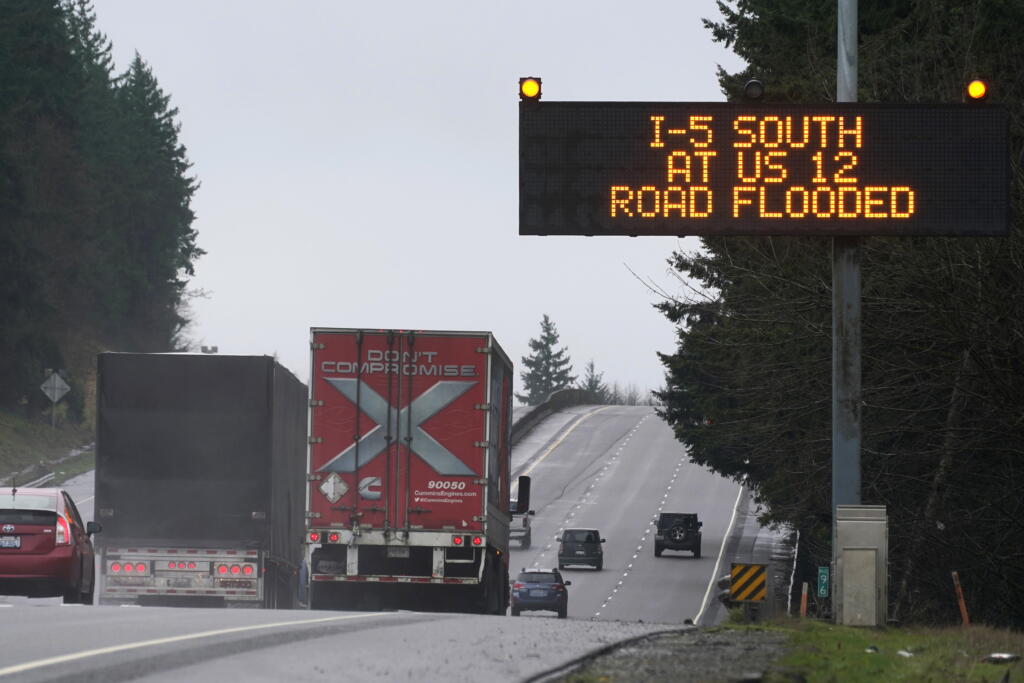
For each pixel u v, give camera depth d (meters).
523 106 66.44
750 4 125.06
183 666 31.33
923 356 91.94
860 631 52.19
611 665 34.16
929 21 96.38
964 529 95.62
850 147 66.25
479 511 80.31
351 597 82.62
